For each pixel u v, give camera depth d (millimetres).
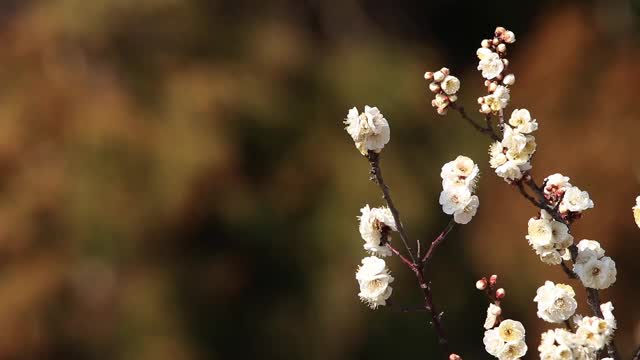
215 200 14758
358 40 18156
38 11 16094
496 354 3475
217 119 15211
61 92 15164
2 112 15133
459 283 15203
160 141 14750
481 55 3572
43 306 13891
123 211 14289
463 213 3564
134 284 14211
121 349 14023
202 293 14664
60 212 14297
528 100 15641
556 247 3496
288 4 17984
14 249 14172
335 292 15078
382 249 3666
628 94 15031
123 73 15695
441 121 16547
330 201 15609
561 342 3324
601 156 14141
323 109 16391
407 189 15492
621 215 13273
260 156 15617
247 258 15117
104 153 14500
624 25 16375
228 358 14820
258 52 16359
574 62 15570
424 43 19297
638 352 3736
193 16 16172
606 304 3510
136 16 15812
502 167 3449
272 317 15086
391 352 14969
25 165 14656
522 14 18891
